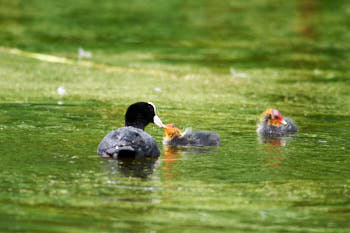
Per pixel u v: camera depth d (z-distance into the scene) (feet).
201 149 40.24
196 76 72.33
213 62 81.66
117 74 71.46
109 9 125.18
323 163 36.47
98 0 137.28
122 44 91.97
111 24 108.47
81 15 116.88
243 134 45.14
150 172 33.58
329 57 87.04
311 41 98.94
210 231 24.81
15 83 63.21
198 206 27.94
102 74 71.10
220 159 37.24
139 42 94.07
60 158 35.81
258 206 28.17
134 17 116.16
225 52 88.99
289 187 31.32
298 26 111.65
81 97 57.16
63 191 29.53
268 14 124.26
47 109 51.13
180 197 29.22
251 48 92.48
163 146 41.32
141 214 26.58
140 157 36.50
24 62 76.48
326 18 120.37
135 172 33.47
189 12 124.57
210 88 65.41
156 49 89.45
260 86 67.56
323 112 54.70
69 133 42.70
